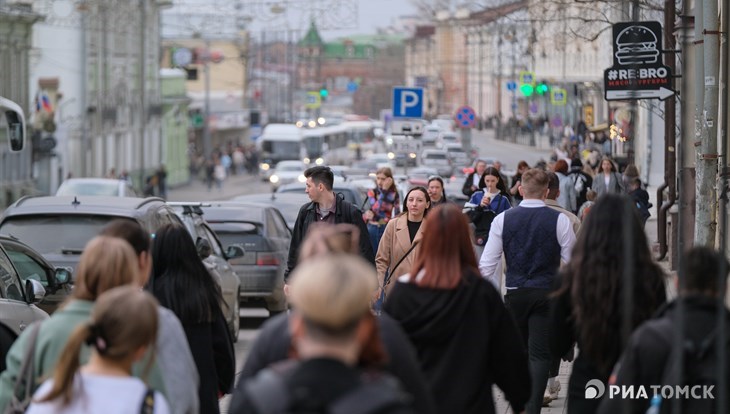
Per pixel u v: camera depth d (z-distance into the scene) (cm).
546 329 2005
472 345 1386
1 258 2328
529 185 2030
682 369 1195
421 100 6869
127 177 12606
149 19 16838
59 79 13325
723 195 2866
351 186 5412
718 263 1218
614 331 1399
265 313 4481
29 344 1270
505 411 2325
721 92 3178
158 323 1137
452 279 1388
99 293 1269
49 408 1095
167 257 1622
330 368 892
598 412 1266
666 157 4944
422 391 1105
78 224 3045
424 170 9869
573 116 13538
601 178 4738
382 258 2514
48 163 12638
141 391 1109
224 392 1683
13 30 11794
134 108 16025
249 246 3975
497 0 10412
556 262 2008
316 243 1112
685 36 1514
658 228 4838
